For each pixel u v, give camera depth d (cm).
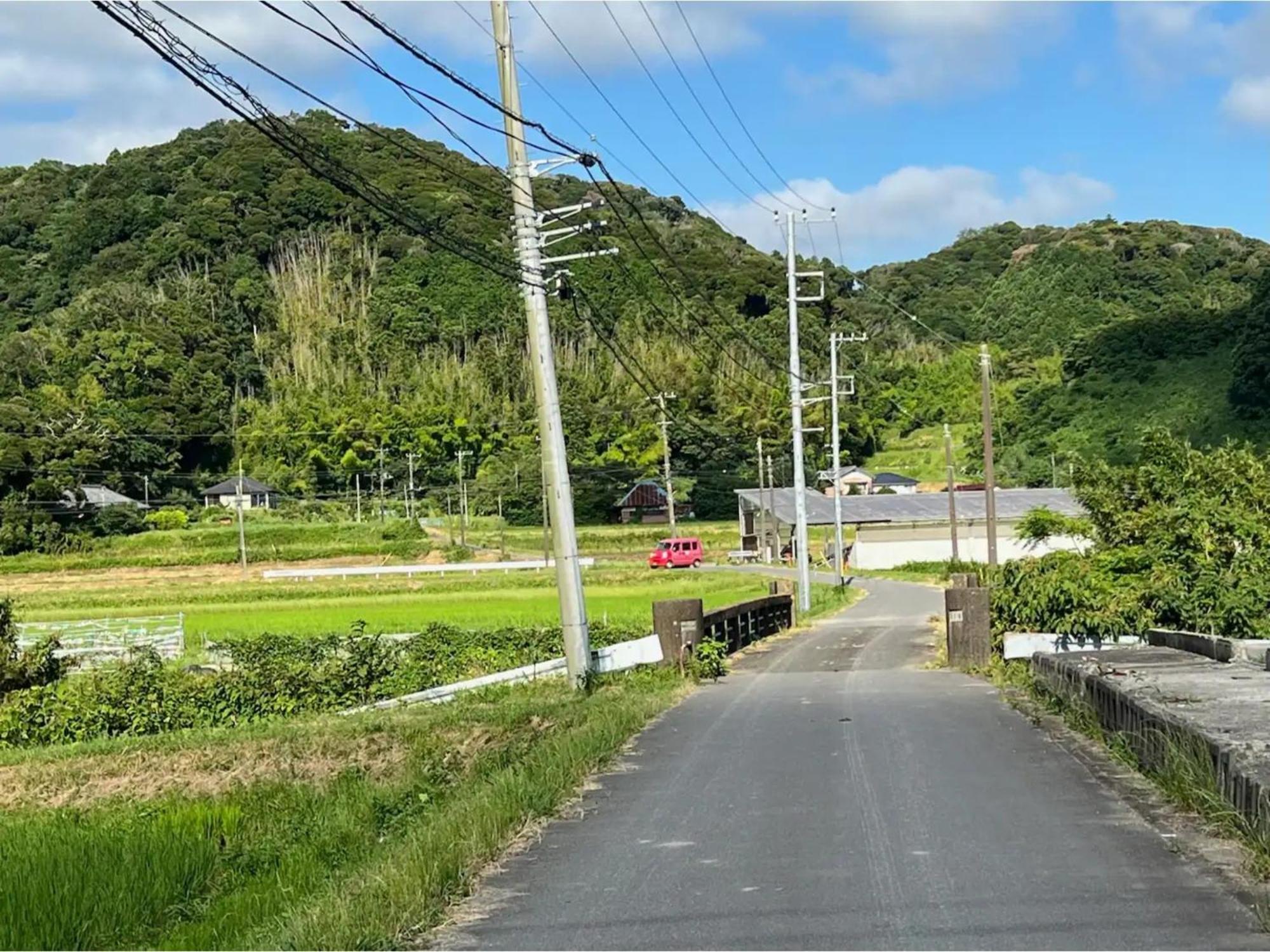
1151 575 1805
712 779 945
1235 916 559
